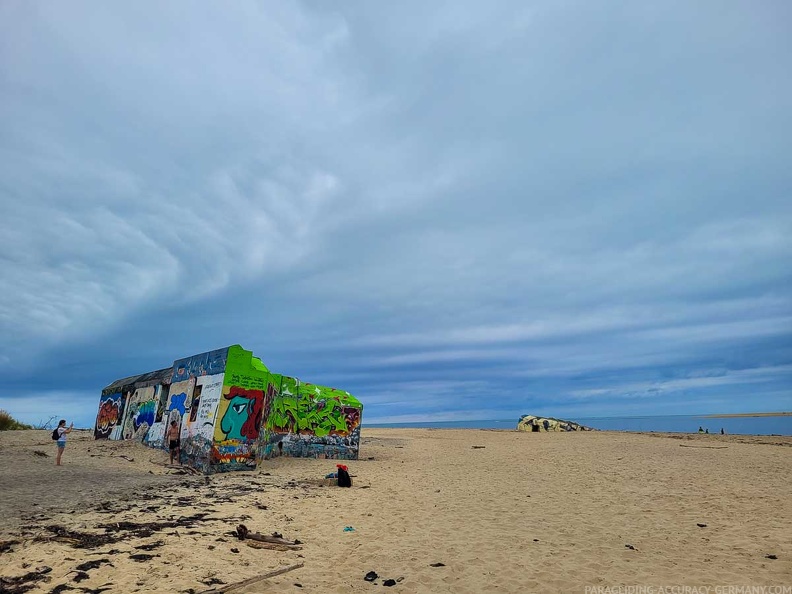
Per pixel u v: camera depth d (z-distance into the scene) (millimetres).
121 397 28625
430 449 30828
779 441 34062
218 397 17141
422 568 7082
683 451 25812
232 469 16969
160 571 6195
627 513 10836
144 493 11672
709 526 9602
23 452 19031
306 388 23969
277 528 8977
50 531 7699
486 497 12875
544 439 38625
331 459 22984
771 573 6898
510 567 7176
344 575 6703
